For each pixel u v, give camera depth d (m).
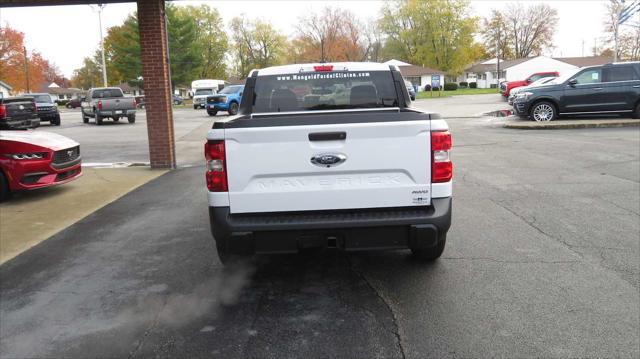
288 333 3.75
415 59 87.94
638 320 3.77
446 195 4.15
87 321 4.08
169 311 4.21
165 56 11.56
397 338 3.61
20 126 14.77
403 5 87.75
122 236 6.46
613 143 12.72
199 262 5.39
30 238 6.48
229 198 4.11
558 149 12.23
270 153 4.06
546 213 6.79
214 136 4.07
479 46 89.75
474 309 4.02
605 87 17.48
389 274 4.83
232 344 3.61
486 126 18.91
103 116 27.55
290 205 4.12
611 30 67.06
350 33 81.00
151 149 11.77
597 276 4.61
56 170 8.88
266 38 97.94
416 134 4.06
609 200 7.39
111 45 72.88
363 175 4.11
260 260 5.39
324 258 5.37
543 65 75.38
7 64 74.44
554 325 3.72
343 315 4.01
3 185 8.56
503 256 5.20
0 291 4.77
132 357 3.50
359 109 5.10
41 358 3.54
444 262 5.07
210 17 94.94
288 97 5.54
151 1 11.27
